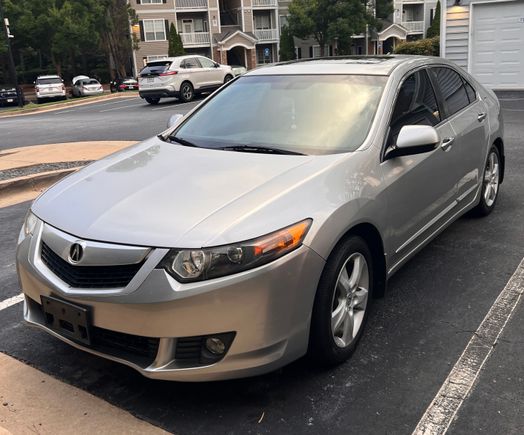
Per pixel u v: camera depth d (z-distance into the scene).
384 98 3.82
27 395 3.06
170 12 46.91
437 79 4.63
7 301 4.29
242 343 2.70
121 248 2.72
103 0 45.81
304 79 4.26
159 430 2.76
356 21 43.66
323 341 3.03
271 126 3.92
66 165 8.88
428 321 3.73
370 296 3.49
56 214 3.12
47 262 3.04
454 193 4.61
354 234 3.26
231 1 50.50
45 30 46.59
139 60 47.09
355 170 3.33
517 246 4.93
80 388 3.12
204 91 22.73
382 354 3.36
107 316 2.74
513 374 3.12
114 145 10.96
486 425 2.72
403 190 3.67
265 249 2.69
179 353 2.72
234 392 3.04
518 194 6.42
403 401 2.92
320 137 3.68
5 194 7.58
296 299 2.80
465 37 16.92
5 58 51.00
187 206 2.92
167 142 4.12
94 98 28.50
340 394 3.00
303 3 44.41
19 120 20.17
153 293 2.62
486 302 3.96
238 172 3.27
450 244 5.04
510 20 16.20
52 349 3.55
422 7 54.59
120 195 3.14
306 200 2.97
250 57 48.72
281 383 3.10
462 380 3.08
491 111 5.45
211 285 2.61
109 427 2.79
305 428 2.75
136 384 3.14
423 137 3.47
